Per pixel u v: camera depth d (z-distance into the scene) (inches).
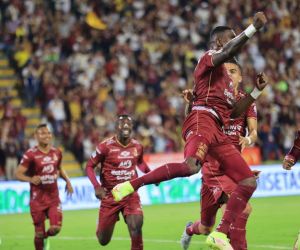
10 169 1529.3
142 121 1642.5
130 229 705.0
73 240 959.0
